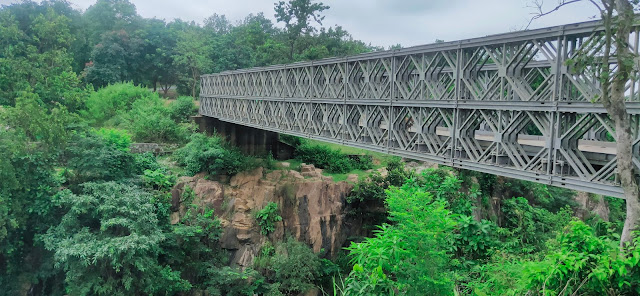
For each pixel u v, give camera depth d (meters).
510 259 19.56
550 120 13.60
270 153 39.69
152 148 37.34
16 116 23.80
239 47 61.09
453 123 16.95
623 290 10.28
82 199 22.20
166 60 61.19
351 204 34.19
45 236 22.23
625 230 11.18
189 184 31.47
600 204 37.88
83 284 20.70
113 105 46.69
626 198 11.16
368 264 12.82
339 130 23.50
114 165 26.98
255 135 42.41
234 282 27.66
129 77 59.31
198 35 66.94
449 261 17.25
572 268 10.41
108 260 21.56
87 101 45.34
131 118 42.94
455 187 26.53
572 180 13.20
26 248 23.44
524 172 14.54
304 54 56.31
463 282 17.55
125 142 29.11
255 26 67.94
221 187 32.09
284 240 31.73
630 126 11.70
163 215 26.77
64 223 22.48
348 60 22.38
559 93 13.31
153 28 63.56
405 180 32.62
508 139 15.20
